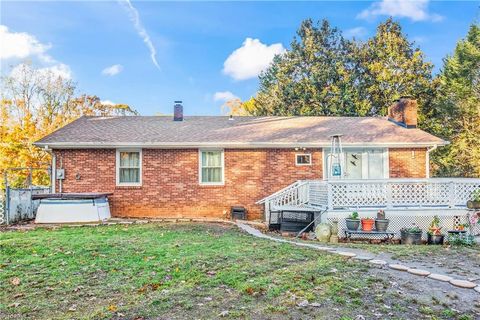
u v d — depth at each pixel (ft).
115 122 61.26
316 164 53.57
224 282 18.70
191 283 18.57
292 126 60.39
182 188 52.24
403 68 104.73
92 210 45.27
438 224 39.55
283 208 43.34
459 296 17.61
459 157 95.50
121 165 52.03
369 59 112.88
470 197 42.06
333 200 40.73
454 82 102.68
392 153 54.65
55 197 44.86
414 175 54.65
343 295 17.10
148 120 63.62
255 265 21.83
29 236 32.81
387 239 39.14
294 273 20.13
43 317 14.80
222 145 52.01
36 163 82.74
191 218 50.55
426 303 16.60
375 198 41.24
